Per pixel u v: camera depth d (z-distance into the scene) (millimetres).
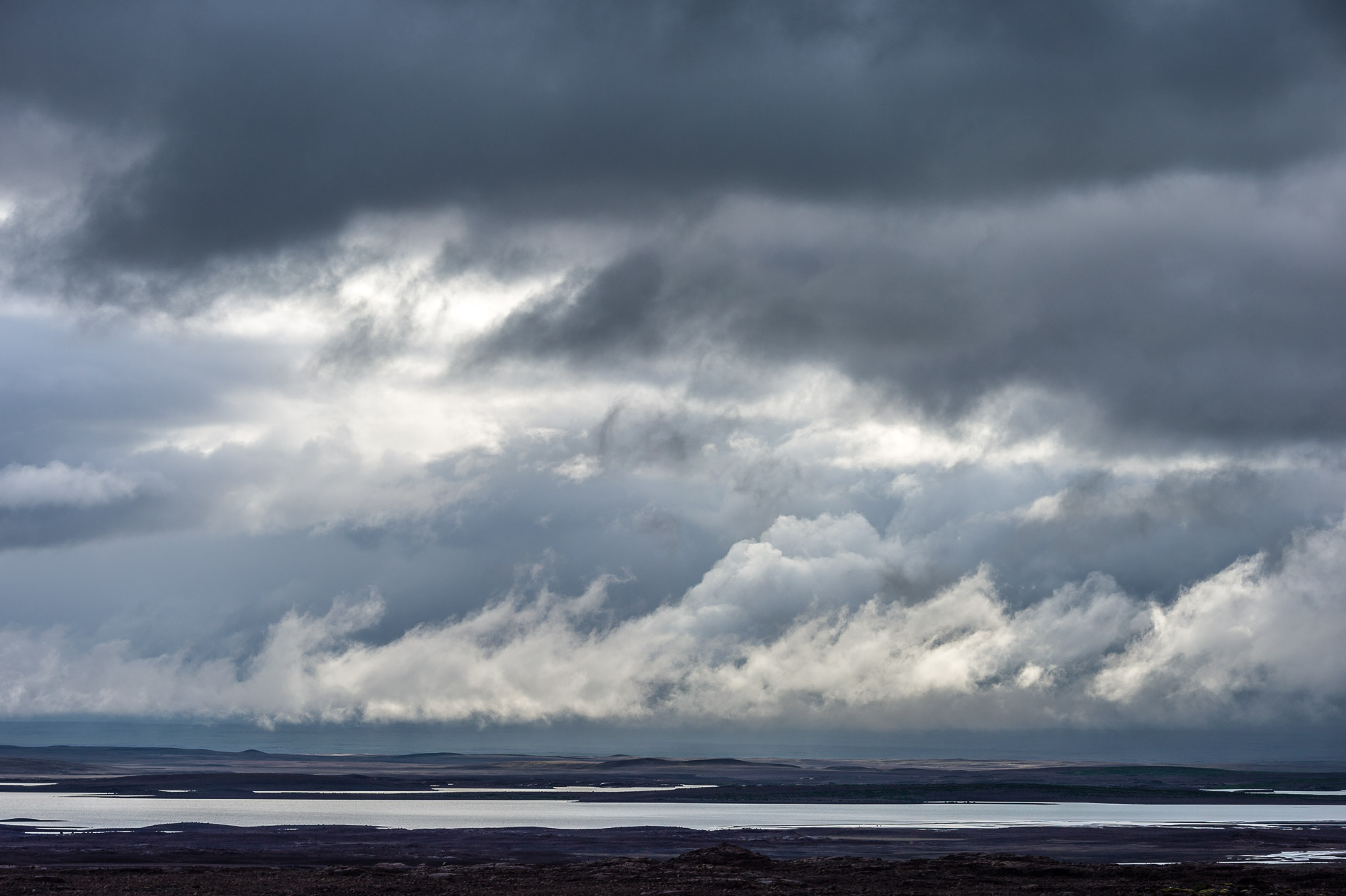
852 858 95812
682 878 78188
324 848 110750
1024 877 81750
